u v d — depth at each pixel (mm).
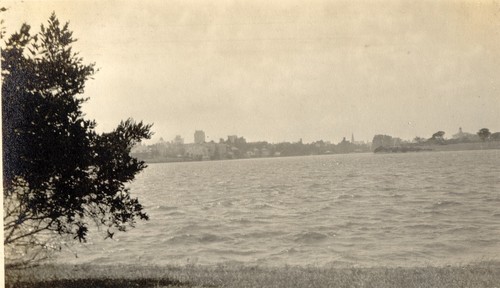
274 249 20828
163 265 14391
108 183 9359
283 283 10438
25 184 9117
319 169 113188
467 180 56375
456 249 19328
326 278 11078
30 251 11375
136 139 9695
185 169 132000
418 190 48344
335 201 42031
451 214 30031
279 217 32469
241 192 55562
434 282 10391
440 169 79625
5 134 8820
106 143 9242
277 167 137750
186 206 39906
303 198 46438
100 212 9961
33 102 8883
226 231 25969
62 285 10055
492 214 29328
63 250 16375
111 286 10000
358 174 84125
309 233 24594
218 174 102562
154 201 43812
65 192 9086
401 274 11594
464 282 10320
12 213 9273
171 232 25172
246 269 12961
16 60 9039
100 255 17906
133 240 22297
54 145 8852
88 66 9742
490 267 12586
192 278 11047
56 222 10289
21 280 10453
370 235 23828
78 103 9320
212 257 19016
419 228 25297
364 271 12375
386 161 135625
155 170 126688
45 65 9195
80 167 9102
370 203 39125
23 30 9203
